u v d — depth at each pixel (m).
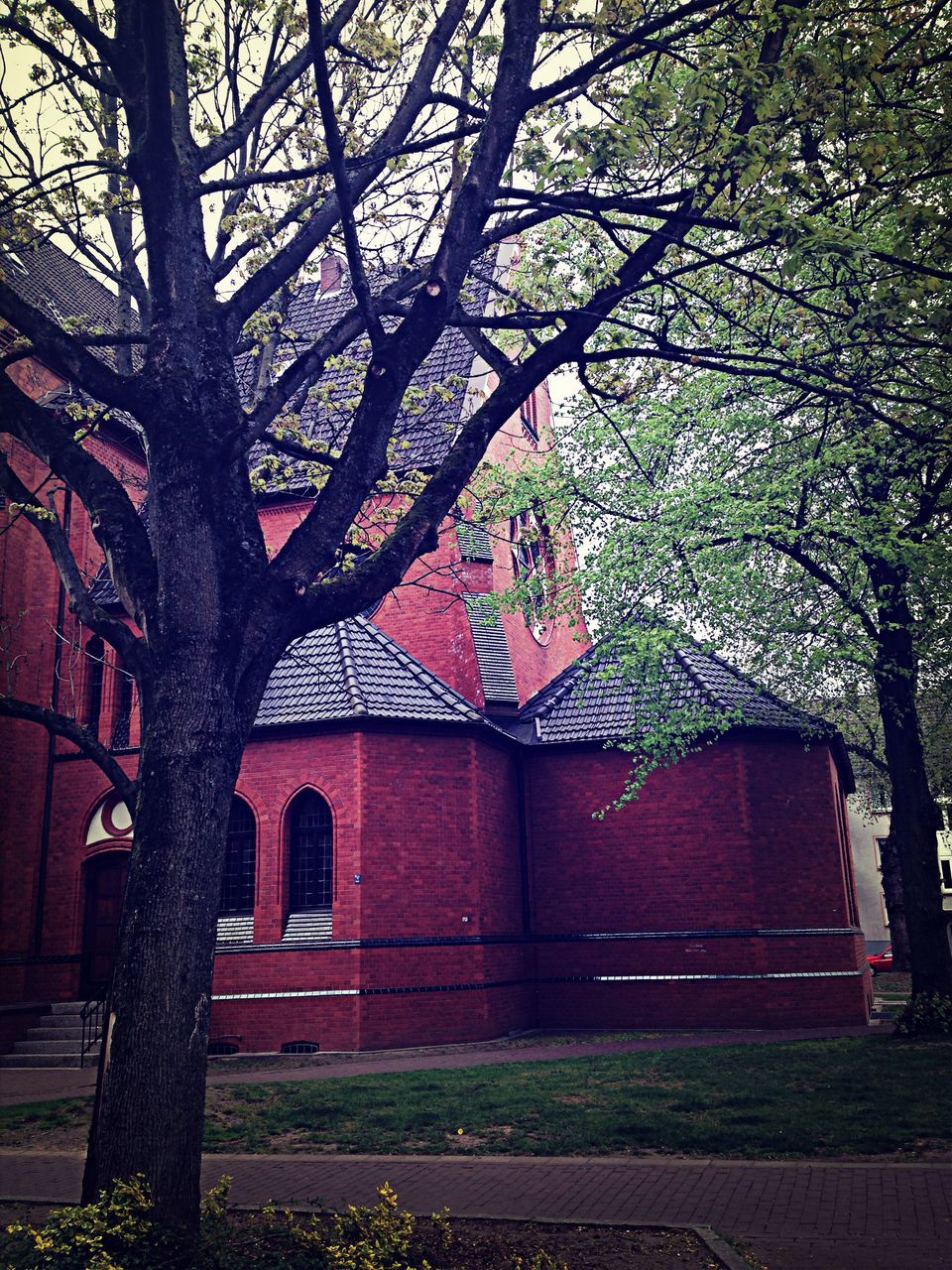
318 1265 5.54
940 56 8.42
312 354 7.67
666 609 17.08
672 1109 10.52
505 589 23.45
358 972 16.92
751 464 16.56
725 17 8.20
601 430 18.38
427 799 18.42
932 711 23.47
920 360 11.52
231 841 18.56
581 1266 5.95
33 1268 4.98
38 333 7.06
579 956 20.12
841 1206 7.12
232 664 6.48
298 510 22.98
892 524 15.08
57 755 20.09
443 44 8.68
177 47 8.06
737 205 8.05
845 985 18.95
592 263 10.55
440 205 9.91
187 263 7.29
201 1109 5.82
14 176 9.00
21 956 19.02
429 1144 9.63
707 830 19.83
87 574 21.16
